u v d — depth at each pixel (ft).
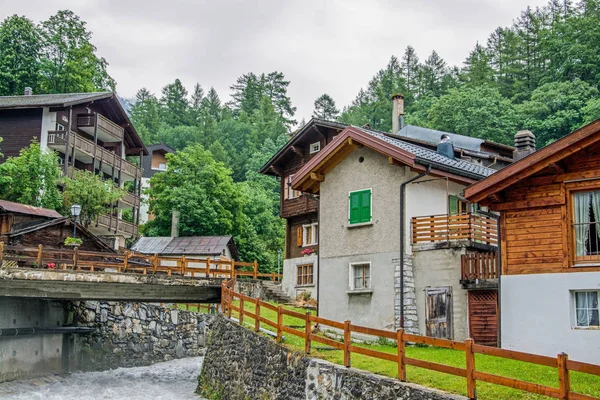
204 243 167.84
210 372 78.13
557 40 230.27
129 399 76.33
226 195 193.47
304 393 53.67
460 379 45.29
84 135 159.84
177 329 113.91
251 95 408.67
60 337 96.48
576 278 54.08
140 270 106.73
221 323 79.25
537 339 55.26
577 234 54.95
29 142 144.36
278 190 254.27
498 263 59.52
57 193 135.74
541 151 54.85
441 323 75.31
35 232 105.29
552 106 204.03
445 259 76.48
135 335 107.34
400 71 362.94
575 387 43.55
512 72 264.72
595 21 225.56
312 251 123.85
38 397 75.72
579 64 217.97
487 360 56.13
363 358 55.62
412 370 49.32
